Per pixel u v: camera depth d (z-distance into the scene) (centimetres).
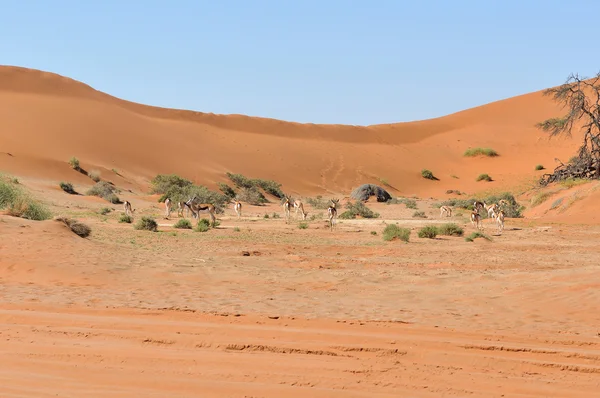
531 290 1673
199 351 1073
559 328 1277
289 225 4678
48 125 10412
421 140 15412
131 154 10469
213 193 7475
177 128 12681
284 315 1347
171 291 1641
